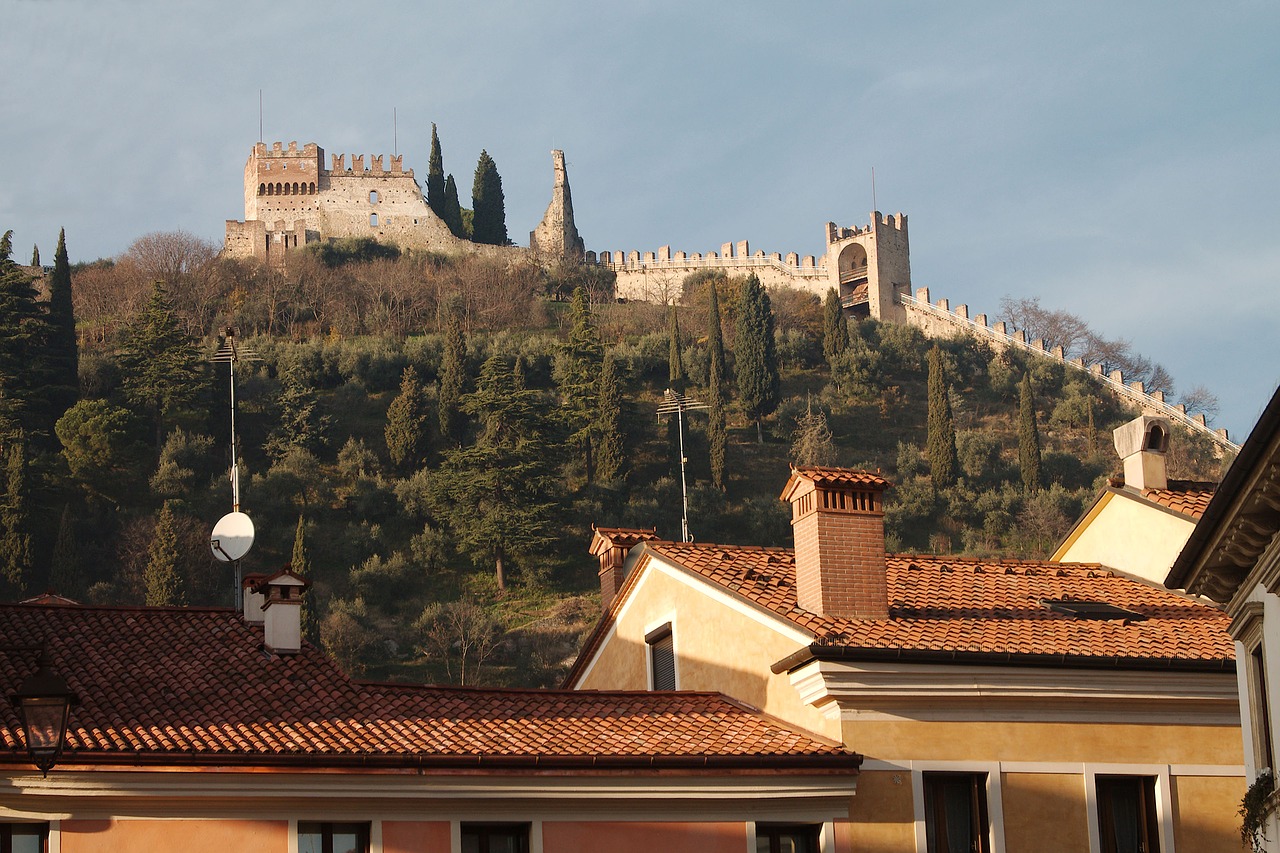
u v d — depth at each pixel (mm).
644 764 42469
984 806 45406
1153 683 46438
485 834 41812
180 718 41094
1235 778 46844
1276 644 38156
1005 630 47812
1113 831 46125
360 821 40438
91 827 38062
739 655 49688
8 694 40062
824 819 44000
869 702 45125
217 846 38969
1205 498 56688
